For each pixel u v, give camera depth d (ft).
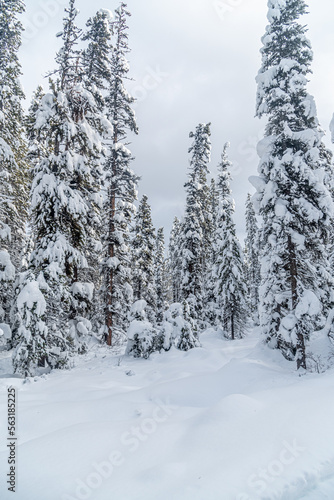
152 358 41.52
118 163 62.90
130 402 22.04
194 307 76.38
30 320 32.40
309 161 38.68
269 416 17.19
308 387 23.07
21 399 22.45
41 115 40.09
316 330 49.14
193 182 80.59
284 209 37.22
